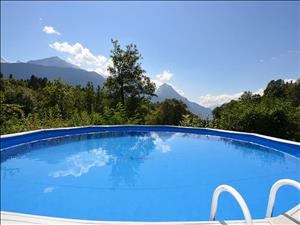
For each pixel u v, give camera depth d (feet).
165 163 26.76
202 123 53.93
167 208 15.66
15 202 16.16
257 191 18.44
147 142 37.91
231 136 38.37
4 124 37.29
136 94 72.95
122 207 15.56
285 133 41.57
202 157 29.12
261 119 41.65
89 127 41.60
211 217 9.63
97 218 14.55
